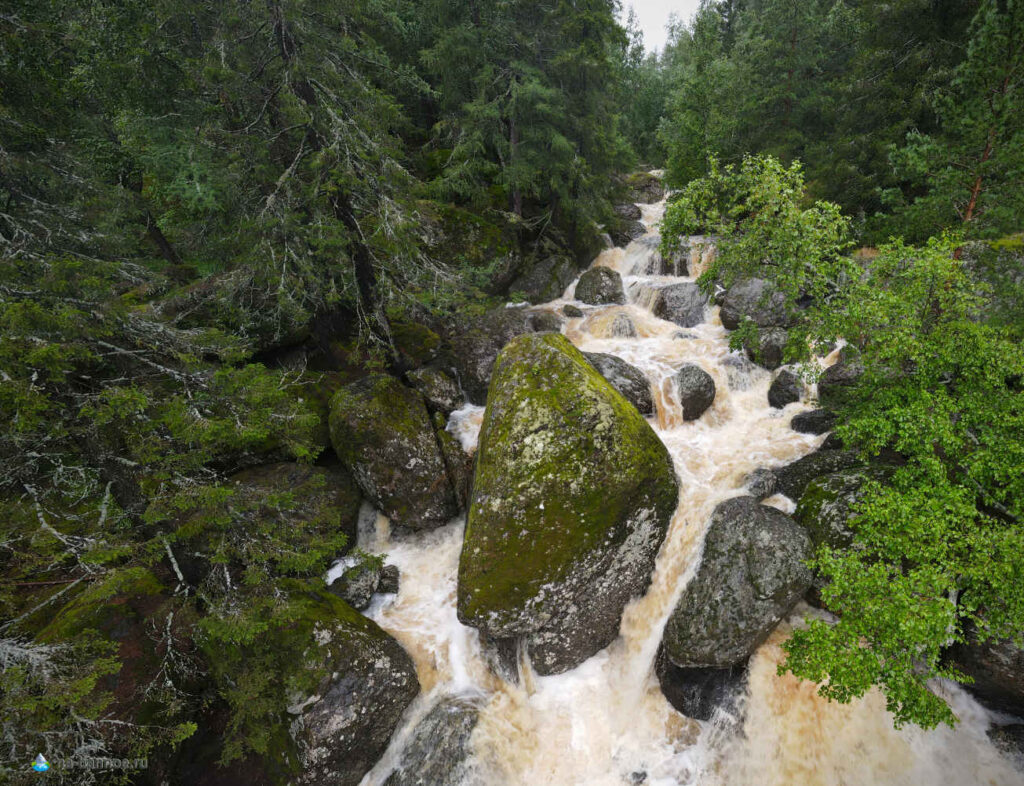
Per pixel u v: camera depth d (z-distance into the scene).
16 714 4.84
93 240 9.41
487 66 17.39
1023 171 8.83
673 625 8.38
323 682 7.55
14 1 8.80
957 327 7.45
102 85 11.65
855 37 20.31
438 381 13.73
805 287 10.11
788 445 11.49
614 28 17.36
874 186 15.69
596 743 8.17
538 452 8.59
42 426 6.32
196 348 8.06
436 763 7.56
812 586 8.16
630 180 32.84
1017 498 6.38
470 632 9.27
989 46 8.91
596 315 18.12
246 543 7.79
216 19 11.12
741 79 21.92
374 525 11.38
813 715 7.37
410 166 20.17
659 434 12.58
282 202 11.09
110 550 5.86
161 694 7.12
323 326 14.31
